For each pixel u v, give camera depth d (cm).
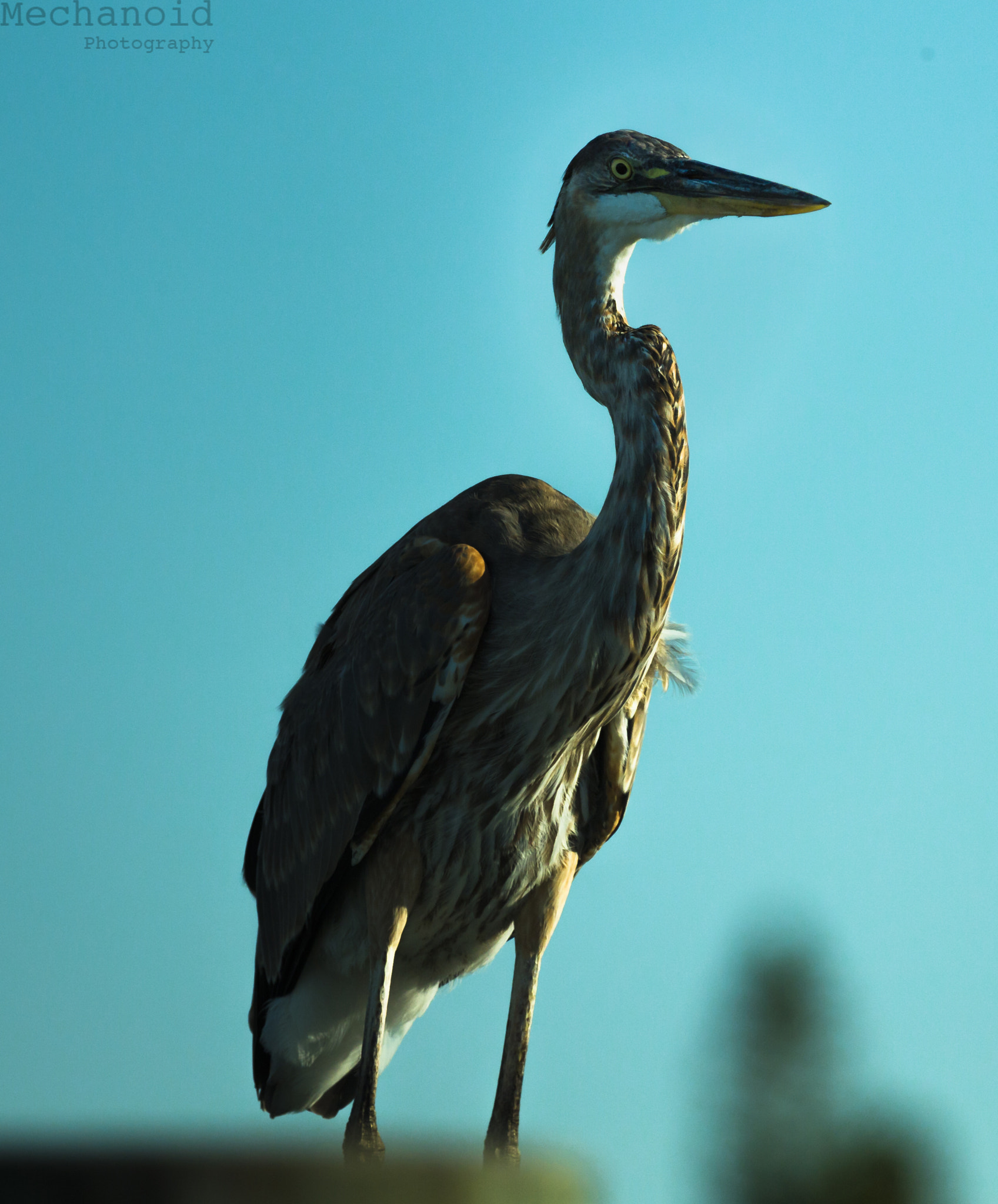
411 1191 427
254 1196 387
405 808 949
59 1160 368
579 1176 490
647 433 870
